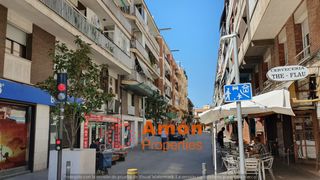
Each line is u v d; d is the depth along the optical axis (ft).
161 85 157.89
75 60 34.45
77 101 35.22
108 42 72.23
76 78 34.65
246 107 30.99
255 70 75.97
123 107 93.20
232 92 24.97
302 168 39.86
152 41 133.08
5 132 40.37
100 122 75.15
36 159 44.55
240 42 71.67
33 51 46.19
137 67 104.17
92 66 36.14
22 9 41.98
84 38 57.36
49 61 50.06
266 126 68.59
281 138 56.29
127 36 93.61
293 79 28.27
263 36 53.83
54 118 48.83
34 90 43.98
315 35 35.04
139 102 113.91
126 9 100.83
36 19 45.62
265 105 30.32
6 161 40.40
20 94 40.81
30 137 44.39
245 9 62.85
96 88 35.88
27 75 44.01
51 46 51.24
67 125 53.52
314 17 35.29
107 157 40.70
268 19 45.80
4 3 39.83
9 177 38.50
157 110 115.55
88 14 68.28
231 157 35.65
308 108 38.70
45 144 46.73
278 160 51.11
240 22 67.46
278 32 51.55
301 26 43.45
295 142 47.24
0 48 39.04
